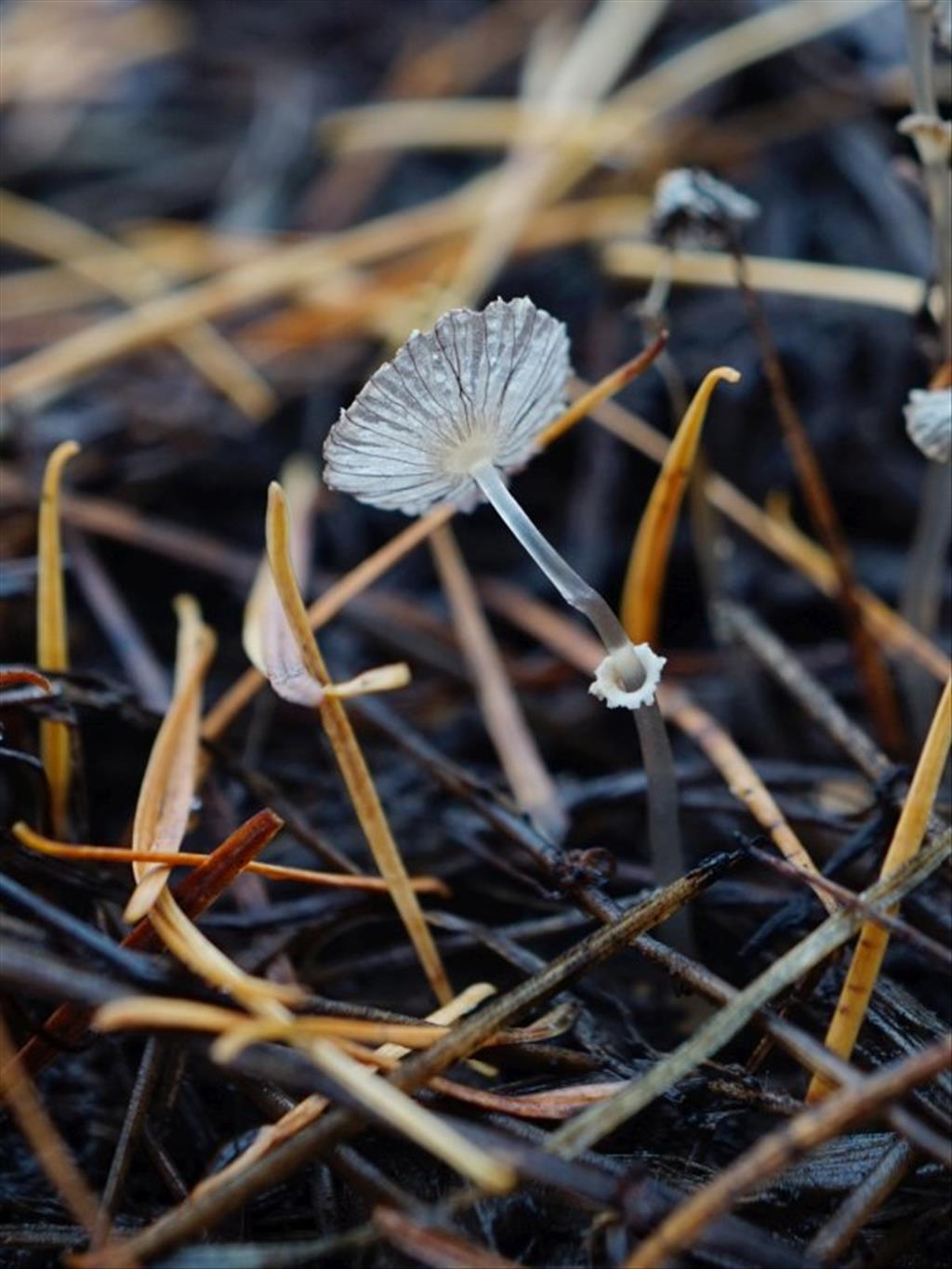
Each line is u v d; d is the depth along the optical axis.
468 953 0.19
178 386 0.26
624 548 0.25
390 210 0.31
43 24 0.37
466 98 0.33
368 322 0.27
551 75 0.32
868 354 0.25
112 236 0.32
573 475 0.25
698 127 0.29
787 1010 0.18
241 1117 0.18
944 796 0.20
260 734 0.22
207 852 0.20
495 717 0.22
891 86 0.27
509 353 0.17
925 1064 0.16
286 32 0.37
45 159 0.34
